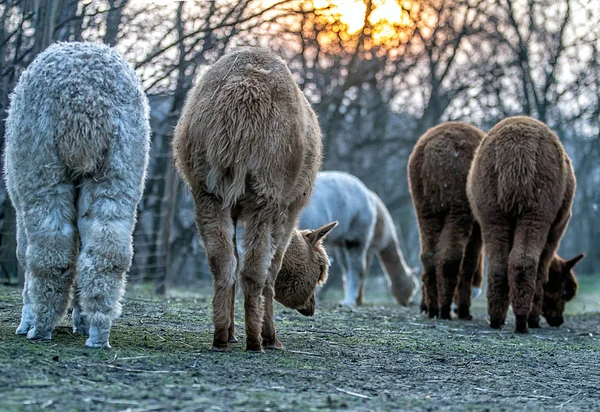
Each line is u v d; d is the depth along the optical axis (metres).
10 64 10.84
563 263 9.77
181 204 17.25
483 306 13.16
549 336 8.05
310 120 5.73
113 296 4.84
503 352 6.60
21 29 10.76
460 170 9.09
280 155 5.12
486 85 22.38
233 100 5.04
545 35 21.72
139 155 4.96
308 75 18.67
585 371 5.81
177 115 12.05
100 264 4.75
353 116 27.58
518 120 8.36
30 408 3.47
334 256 24.25
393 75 21.98
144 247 15.96
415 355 6.07
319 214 11.92
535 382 5.20
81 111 4.77
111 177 4.84
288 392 4.19
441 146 9.20
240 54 5.31
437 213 9.34
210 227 5.11
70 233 4.85
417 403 4.17
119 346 5.21
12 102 5.11
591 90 21.41
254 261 5.21
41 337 5.09
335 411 3.81
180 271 17.78
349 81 18.64
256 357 5.18
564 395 4.80
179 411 3.60
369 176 27.69
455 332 7.96
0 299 7.70
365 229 12.66
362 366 5.34
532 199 7.98
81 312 5.68
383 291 25.50
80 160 4.78
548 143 8.12
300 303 6.64
